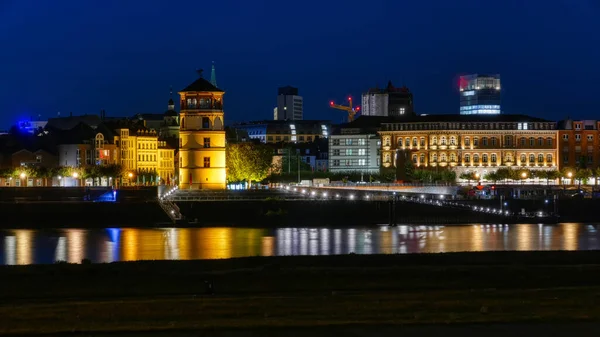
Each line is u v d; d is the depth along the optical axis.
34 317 61.34
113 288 74.56
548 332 56.38
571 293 70.12
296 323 58.56
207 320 60.06
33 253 128.88
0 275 79.50
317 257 92.00
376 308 63.72
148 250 132.00
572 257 92.50
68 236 156.62
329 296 69.25
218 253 127.94
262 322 58.91
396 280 77.25
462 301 66.50
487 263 89.31
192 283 75.69
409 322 58.88
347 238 153.88
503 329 57.25
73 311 63.19
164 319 60.69
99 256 124.56
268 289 74.75
